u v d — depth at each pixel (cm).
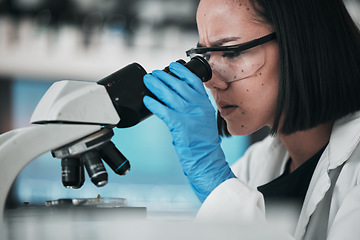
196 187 112
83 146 90
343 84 119
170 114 98
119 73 99
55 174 343
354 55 122
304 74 113
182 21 317
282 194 129
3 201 80
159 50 333
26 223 66
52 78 346
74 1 294
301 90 113
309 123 116
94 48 328
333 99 118
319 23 115
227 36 112
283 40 111
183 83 103
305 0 114
